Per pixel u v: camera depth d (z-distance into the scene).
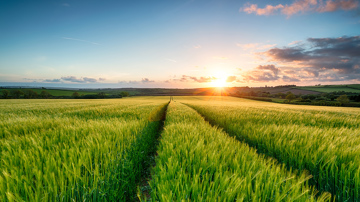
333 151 3.22
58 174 2.17
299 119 9.39
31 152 2.79
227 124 8.63
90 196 2.08
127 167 3.03
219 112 13.43
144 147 4.99
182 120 8.44
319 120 9.20
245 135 6.07
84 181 2.14
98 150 3.04
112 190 2.39
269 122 8.56
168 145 3.53
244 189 1.87
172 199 1.81
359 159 2.77
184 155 3.03
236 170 2.27
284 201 1.83
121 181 2.77
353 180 2.47
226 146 3.40
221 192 1.84
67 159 2.63
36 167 2.25
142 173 4.11
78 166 2.36
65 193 1.94
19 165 2.42
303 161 3.36
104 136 3.96
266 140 4.77
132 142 4.26
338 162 3.03
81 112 12.08
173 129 5.64
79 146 3.37
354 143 3.78
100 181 2.25
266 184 1.93
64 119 7.48
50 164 2.35
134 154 3.82
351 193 2.42
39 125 5.99
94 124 5.71
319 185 2.90
